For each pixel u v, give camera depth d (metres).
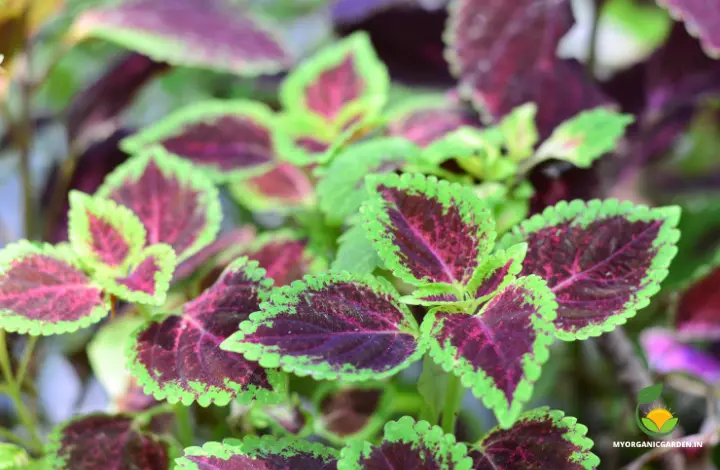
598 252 0.50
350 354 0.47
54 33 0.86
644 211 0.51
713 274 0.61
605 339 0.61
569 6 0.66
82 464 0.53
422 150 0.57
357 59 0.65
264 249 0.59
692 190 0.75
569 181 0.60
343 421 0.57
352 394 0.58
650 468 0.61
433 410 0.52
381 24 0.72
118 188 0.56
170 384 0.49
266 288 0.51
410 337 0.49
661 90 0.71
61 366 0.67
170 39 0.70
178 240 0.55
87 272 0.52
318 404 0.58
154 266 0.52
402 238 0.50
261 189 0.66
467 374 0.46
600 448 0.65
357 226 0.53
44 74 0.71
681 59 0.71
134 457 0.54
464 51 0.66
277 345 0.47
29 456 0.55
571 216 0.51
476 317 0.48
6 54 0.64
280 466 0.49
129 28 0.70
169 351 0.50
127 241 0.53
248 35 0.72
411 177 0.50
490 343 0.47
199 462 0.49
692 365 0.61
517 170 0.58
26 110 0.69
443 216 0.50
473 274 0.49
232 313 0.51
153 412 0.55
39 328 0.50
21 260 0.52
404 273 0.50
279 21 0.94
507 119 0.59
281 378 0.49
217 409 0.61
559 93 0.64
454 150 0.55
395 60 0.72
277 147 0.62
